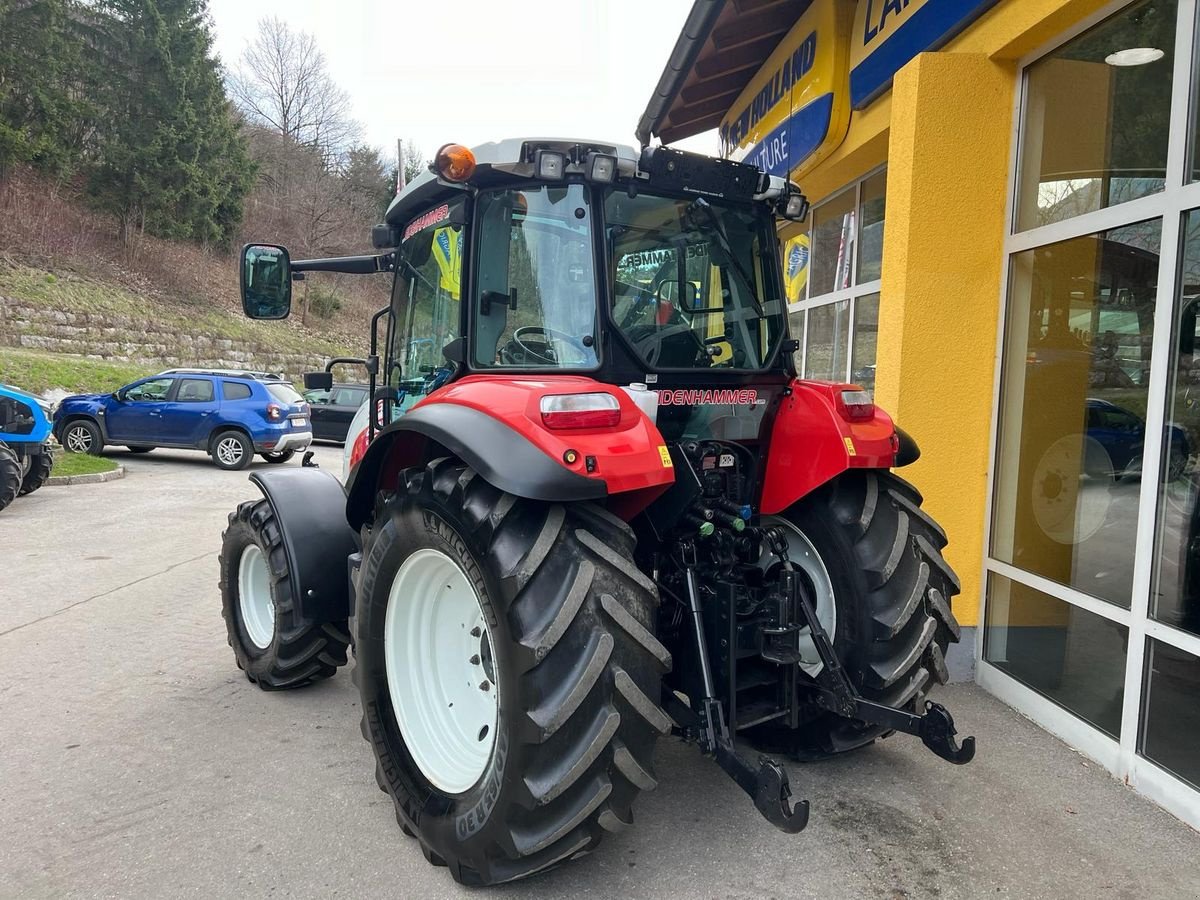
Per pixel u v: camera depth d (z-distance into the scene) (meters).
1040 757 3.24
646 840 2.63
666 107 6.71
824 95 5.09
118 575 6.25
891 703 2.75
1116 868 2.50
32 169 26.92
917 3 4.12
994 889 2.39
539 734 2.02
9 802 2.89
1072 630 3.46
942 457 4.01
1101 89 3.41
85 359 20.80
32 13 27.08
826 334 6.46
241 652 3.98
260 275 3.45
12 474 8.66
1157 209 3.03
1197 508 2.95
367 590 2.70
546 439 2.11
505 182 2.61
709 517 2.60
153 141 29.22
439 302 2.93
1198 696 2.81
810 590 2.96
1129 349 3.24
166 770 3.14
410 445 2.86
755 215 2.98
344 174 41.62
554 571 2.13
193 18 31.84
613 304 2.55
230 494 10.63
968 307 3.96
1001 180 3.92
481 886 2.39
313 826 2.75
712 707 2.36
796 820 2.08
